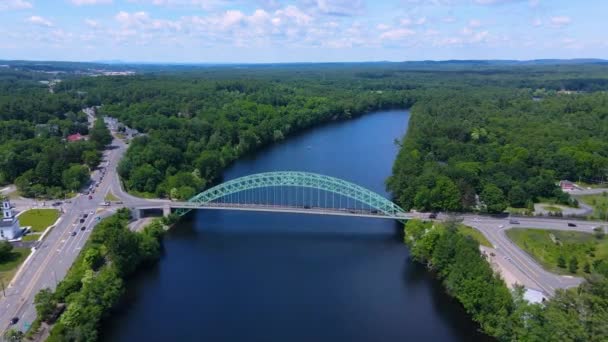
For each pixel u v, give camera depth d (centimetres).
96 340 10988
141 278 14225
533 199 18938
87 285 11838
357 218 19262
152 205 18275
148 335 11406
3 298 11838
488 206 17275
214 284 13925
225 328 11731
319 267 15038
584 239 15062
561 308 10038
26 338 10344
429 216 17000
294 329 11738
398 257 15775
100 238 14825
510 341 10162
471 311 11588
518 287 11200
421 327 11788
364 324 11956
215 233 17738
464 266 12300
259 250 16275
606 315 9369
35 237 15400
